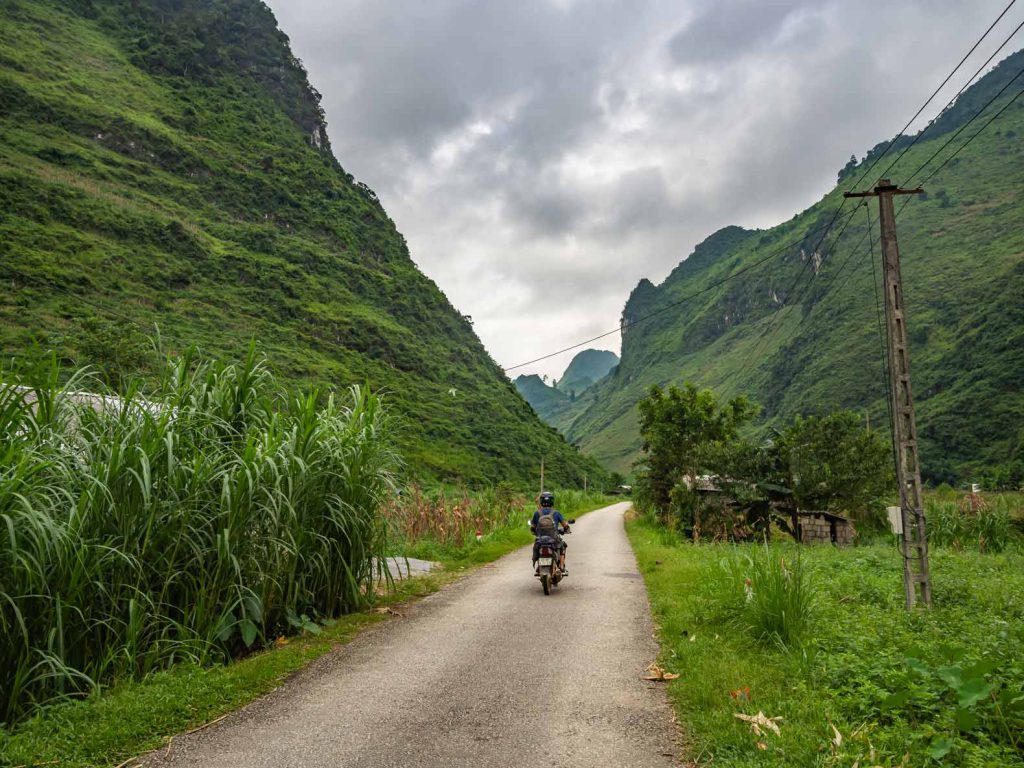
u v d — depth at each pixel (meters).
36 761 3.73
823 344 164.75
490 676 5.62
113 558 5.49
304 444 7.64
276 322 87.44
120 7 175.25
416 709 4.77
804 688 4.71
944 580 10.28
